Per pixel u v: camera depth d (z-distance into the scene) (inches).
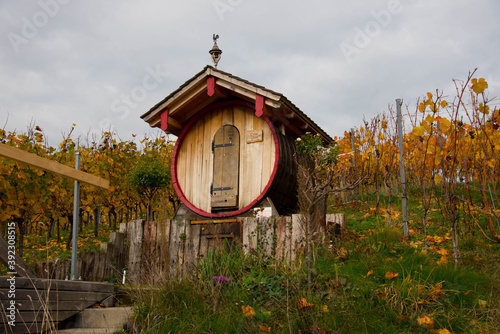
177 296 185.8
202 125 353.1
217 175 337.7
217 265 227.0
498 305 176.2
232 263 232.5
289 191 334.0
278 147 315.9
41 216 431.8
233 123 339.9
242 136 334.6
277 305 175.8
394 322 168.6
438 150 300.2
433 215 364.5
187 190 349.1
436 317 167.6
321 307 168.6
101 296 192.7
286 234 256.8
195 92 331.0
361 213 432.1
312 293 184.2
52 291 168.4
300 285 188.9
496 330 157.0
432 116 269.6
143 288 201.3
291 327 156.4
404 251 246.8
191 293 188.4
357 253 234.4
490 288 195.8
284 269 219.1
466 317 168.1
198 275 217.2
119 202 573.9
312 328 152.0
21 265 171.2
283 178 321.1
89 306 186.1
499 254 249.4
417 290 182.5
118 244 287.1
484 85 244.4
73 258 209.0
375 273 205.5
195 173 348.8
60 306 172.1
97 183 213.2
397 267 209.0
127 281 278.2
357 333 156.3
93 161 524.4
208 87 323.9
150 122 349.1
